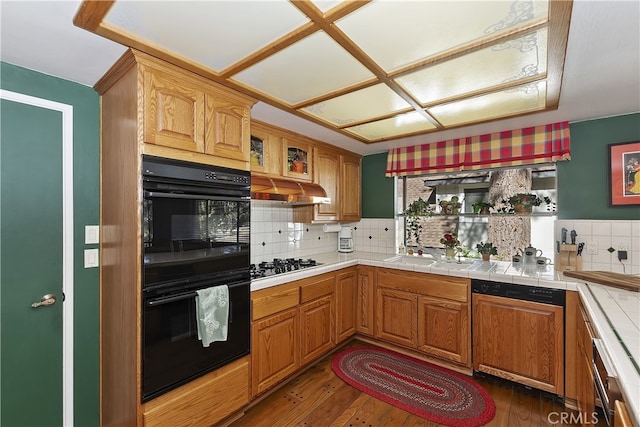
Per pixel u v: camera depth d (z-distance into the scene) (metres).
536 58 1.59
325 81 1.86
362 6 1.20
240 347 2.04
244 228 2.07
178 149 1.70
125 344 1.66
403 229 3.80
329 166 3.42
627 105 2.24
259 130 2.63
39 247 1.76
